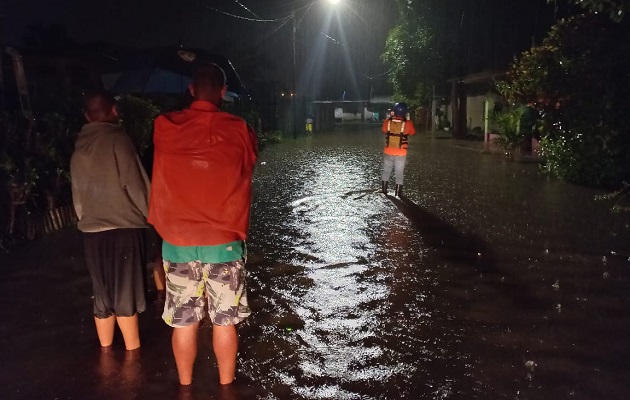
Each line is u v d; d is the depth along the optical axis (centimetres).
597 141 1236
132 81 1669
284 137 3397
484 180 1384
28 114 799
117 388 405
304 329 502
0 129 752
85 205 431
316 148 2488
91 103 438
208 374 425
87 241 437
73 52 1834
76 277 638
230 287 383
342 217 959
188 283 384
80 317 531
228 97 2319
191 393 397
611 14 1034
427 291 597
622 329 503
